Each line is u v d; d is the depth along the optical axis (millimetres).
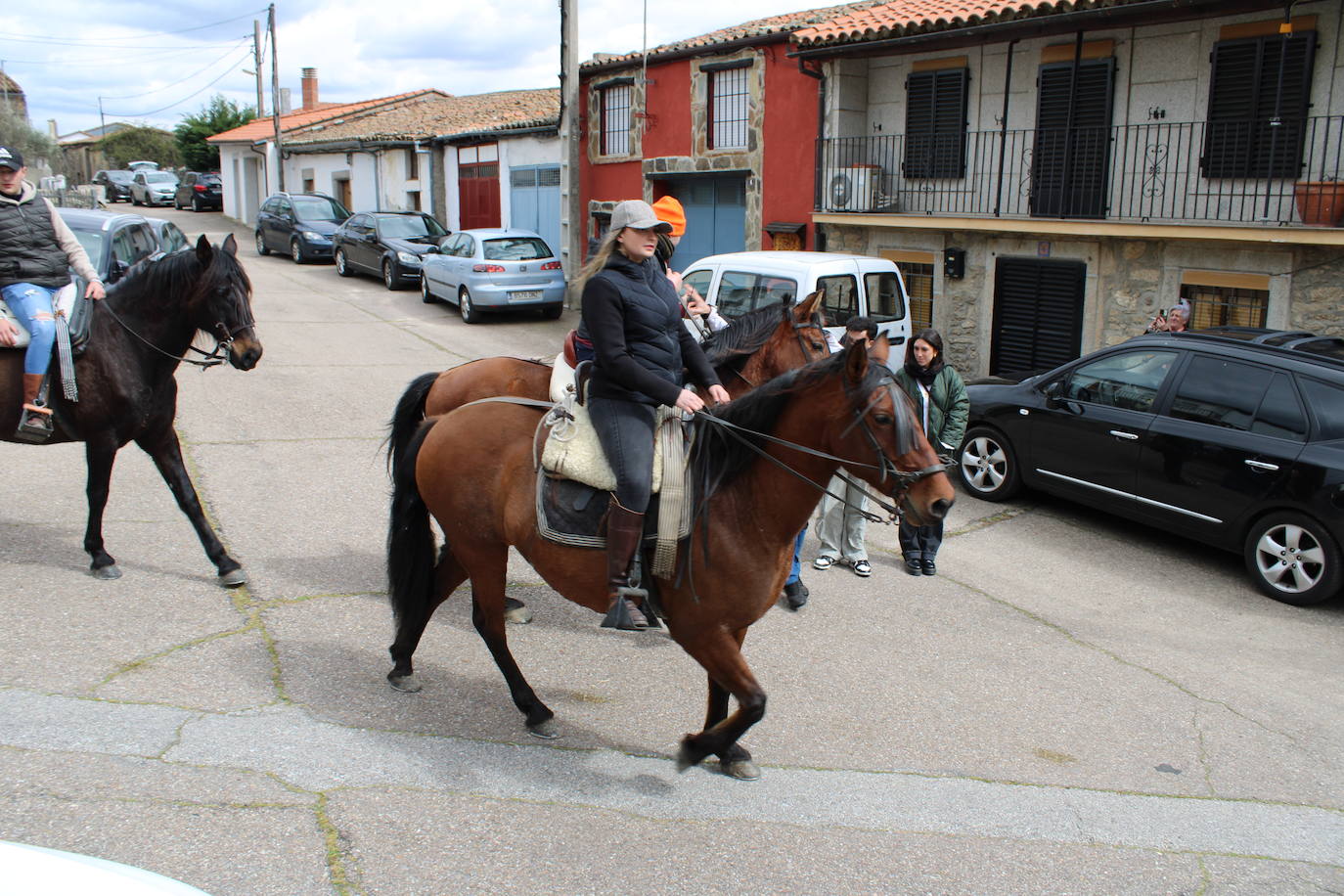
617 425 4168
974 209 14000
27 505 7602
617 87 19469
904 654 6102
